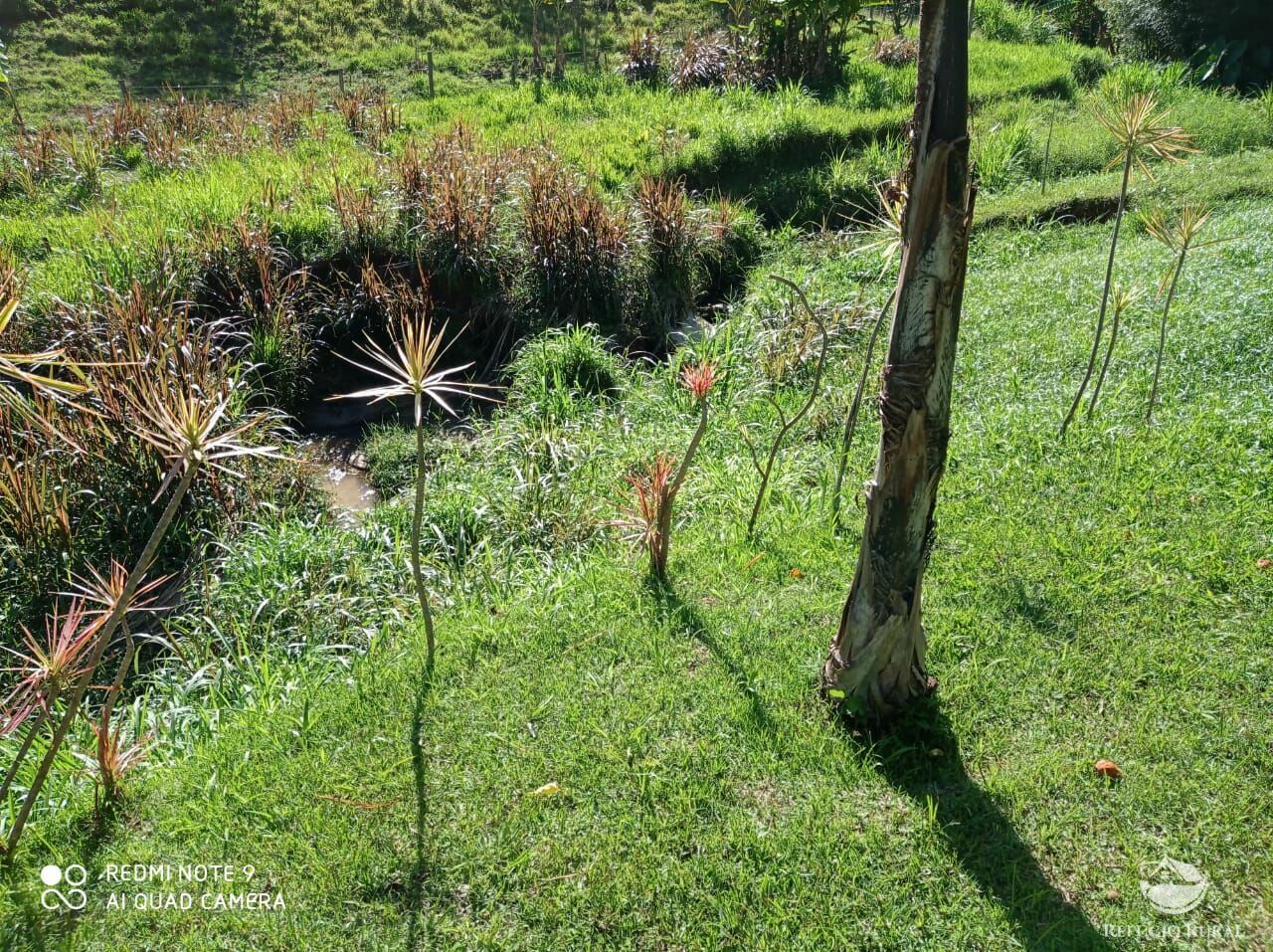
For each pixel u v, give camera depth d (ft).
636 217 30.83
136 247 27.37
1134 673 12.45
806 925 9.71
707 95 44.29
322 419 26.81
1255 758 11.16
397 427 25.50
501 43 58.29
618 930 9.75
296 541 18.10
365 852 10.62
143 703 14.57
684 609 14.19
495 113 43.24
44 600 17.85
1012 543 14.99
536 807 11.07
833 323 25.32
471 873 10.37
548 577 16.03
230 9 58.13
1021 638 13.19
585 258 28.86
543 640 13.79
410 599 16.78
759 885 10.03
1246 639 12.80
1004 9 60.23
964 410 19.75
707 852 10.50
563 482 20.01
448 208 28.94
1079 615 13.47
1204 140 39.09
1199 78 47.34
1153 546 14.53
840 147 39.65
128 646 11.43
